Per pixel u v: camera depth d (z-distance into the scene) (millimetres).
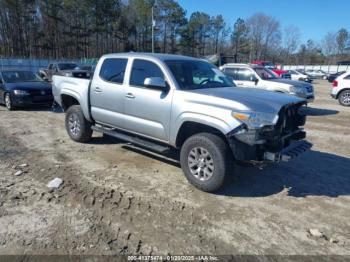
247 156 3863
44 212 3688
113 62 5664
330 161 5777
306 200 4152
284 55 90000
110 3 57875
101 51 68250
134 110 5117
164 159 5676
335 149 6633
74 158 5664
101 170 5082
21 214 3629
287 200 4141
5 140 6836
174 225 3475
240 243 3174
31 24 61281
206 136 4156
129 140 5246
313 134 8055
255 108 3863
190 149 4344
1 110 11141
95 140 6898
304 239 3266
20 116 9938
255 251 3051
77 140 6637
